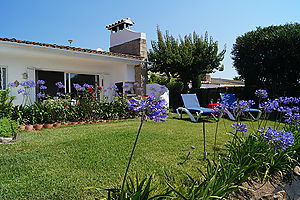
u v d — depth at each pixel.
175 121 8.15
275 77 11.24
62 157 3.69
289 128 4.20
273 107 3.79
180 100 14.48
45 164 3.36
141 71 11.76
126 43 13.03
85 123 7.71
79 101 8.28
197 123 7.68
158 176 2.95
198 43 15.77
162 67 15.73
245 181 2.91
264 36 10.73
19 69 9.21
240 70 12.24
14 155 3.76
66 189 2.58
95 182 2.79
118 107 8.80
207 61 15.65
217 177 2.49
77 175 2.98
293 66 10.26
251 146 3.15
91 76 11.88
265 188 2.88
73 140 4.88
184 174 3.07
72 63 10.91
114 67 12.31
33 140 4.90
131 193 1.93
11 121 5.66
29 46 8.15
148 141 4.84
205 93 14.01
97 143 4.62
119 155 3.84
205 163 3.48
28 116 6.90
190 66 15.43
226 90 12.82
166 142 4.77
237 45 11.91
